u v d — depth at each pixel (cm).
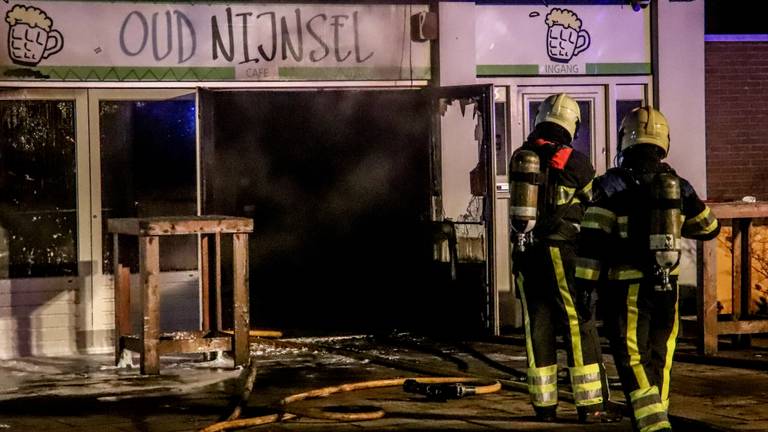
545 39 1320
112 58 1195
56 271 1192
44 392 967
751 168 1402
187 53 1216
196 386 984
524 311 805
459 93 1250
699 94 1366
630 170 721
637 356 702
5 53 1167
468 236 1276
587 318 783
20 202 1181
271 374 1042
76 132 1194
